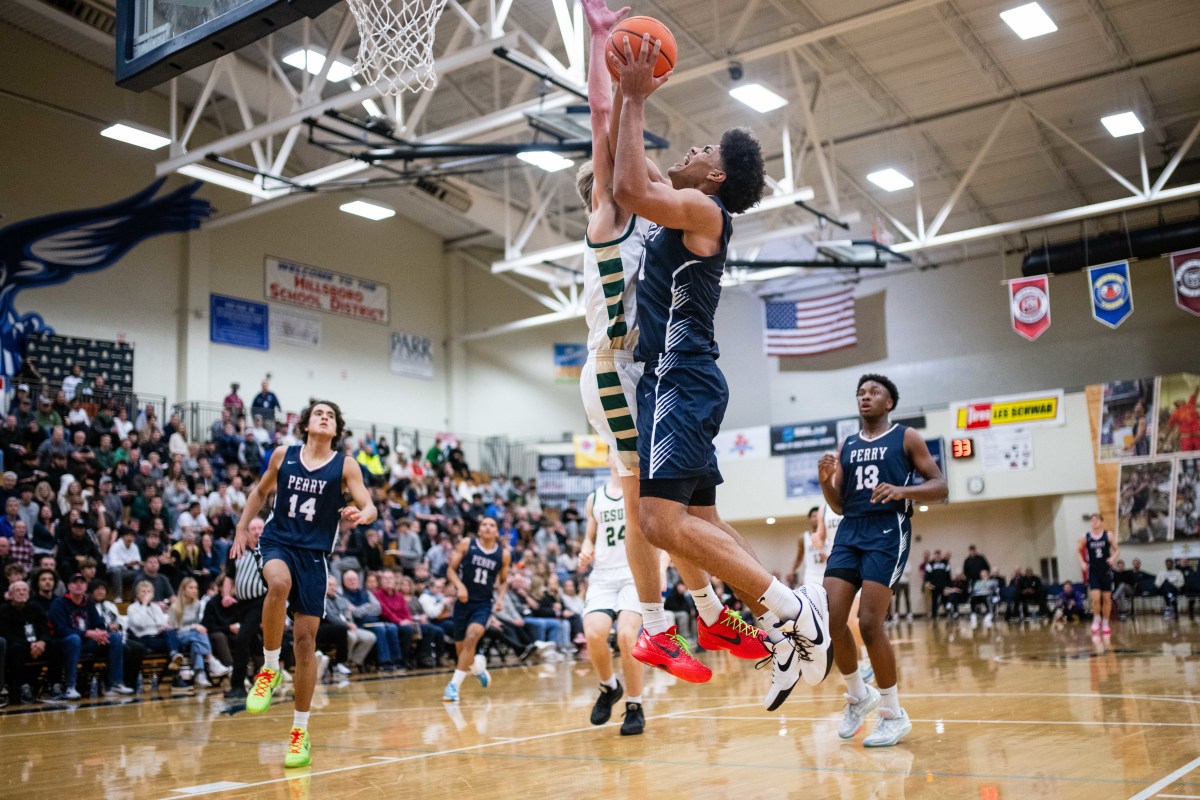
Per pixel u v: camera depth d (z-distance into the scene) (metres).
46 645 10.80
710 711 7.40
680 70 19.14
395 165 20.86
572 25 12.82
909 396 28.73
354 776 4.79
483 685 10.64
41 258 18.94
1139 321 26.17
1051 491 24.19
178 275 21.39
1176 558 22.78
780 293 30.66
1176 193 18.58
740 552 3.30
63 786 4.81
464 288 28.59
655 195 3.10
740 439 28.12
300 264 23.98
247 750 6.05
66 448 15.14
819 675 3.52
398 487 20.75
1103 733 5.03
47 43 19.30
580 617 18.52
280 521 5.35
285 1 5.42
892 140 22.22
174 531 15.41
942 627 21.52
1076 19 17.59
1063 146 22.70
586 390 3.55
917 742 5.08
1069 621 22.02
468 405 28.03
